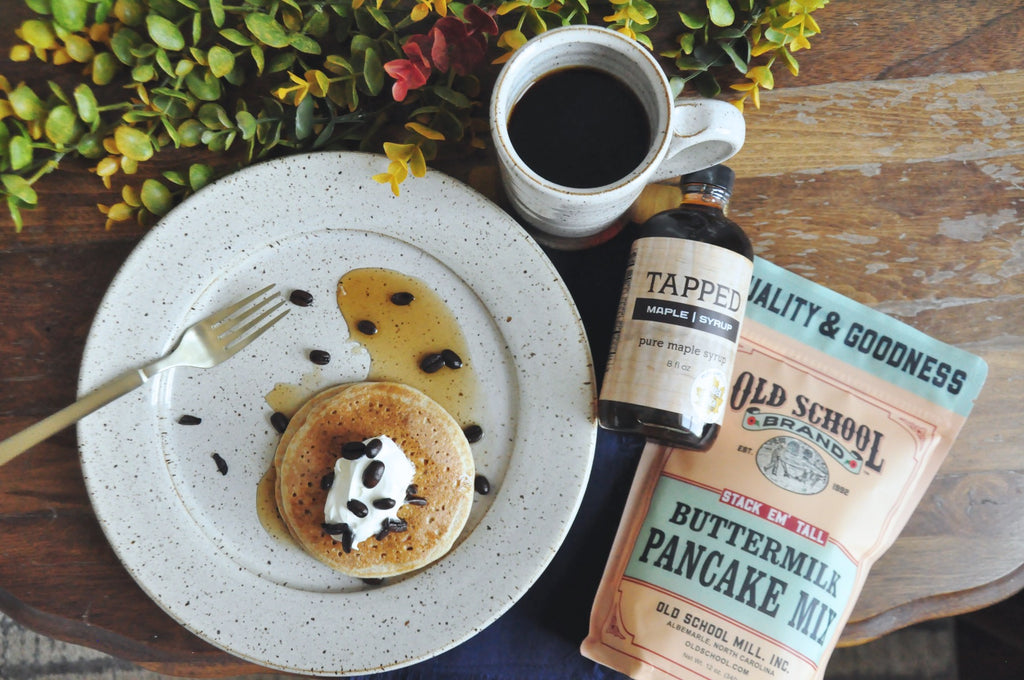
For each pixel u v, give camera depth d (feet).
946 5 2.17
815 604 2.10
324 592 2.10
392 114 2.13
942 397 2.14
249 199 2.05
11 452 1.96
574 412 2.07
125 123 2.09
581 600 2.19
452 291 2.15
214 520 2.13
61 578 2.12
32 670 2.88
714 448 2.15
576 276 2.20
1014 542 2.16
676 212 1.99
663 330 1.95
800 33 2.07
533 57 1.87
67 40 2.04
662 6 2.14
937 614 2.15
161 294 2.07
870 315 2.15
